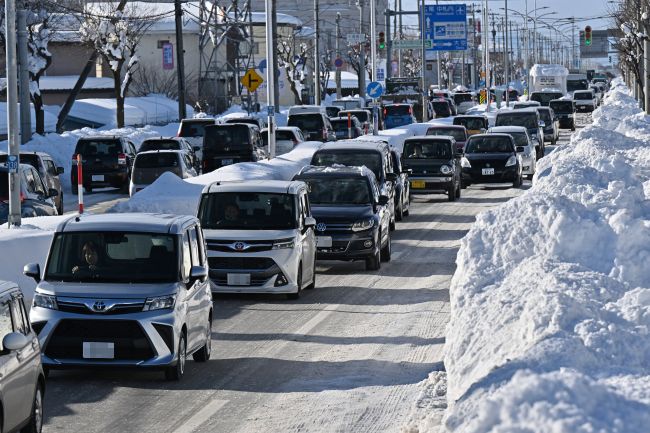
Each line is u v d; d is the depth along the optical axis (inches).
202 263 1135.6
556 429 436.1
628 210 1191.6
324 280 1657.2
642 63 5216.5
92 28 4731.8
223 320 1338.6
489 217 1130.0
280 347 1181.1
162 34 7273.6
